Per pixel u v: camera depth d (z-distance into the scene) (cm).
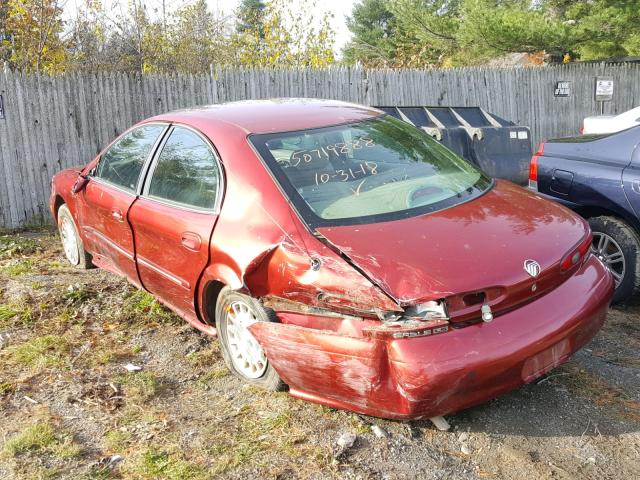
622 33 1602
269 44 1827
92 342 458
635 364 411
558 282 333
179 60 1795
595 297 338
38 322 494
